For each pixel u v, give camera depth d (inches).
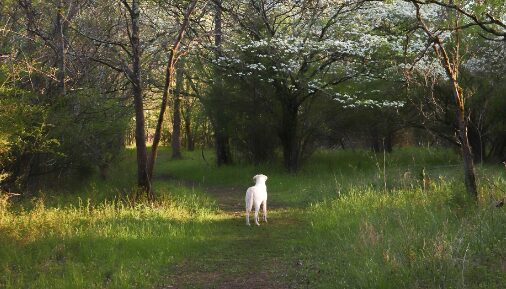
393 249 273.3
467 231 287.7
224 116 890.7
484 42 670.5
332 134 930.1
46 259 313.0
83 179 652.1
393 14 669.9
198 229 405.4
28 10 513.3
